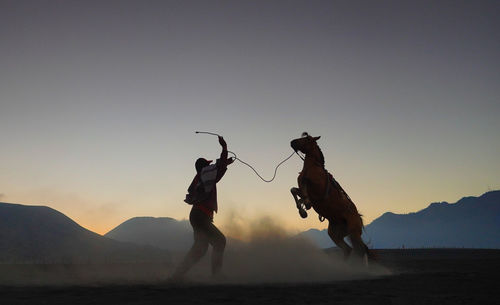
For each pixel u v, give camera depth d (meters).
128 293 5.57
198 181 8.22
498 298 5.30
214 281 7.35
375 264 10.09
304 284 6.72
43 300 5.00
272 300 5.02
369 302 4.94
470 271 9.34
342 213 10.22
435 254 17.98
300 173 10.34
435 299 5.19
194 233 7.98
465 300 5.12
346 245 10.56
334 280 7.53
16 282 7.03
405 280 7.42
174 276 7.71
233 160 8.67
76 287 6.26
